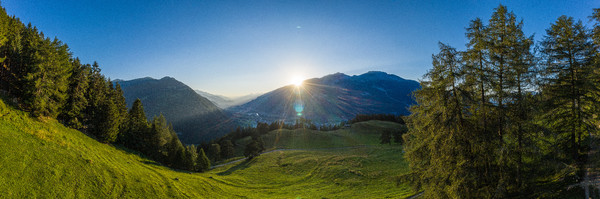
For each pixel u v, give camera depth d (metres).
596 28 19.95
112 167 43.44
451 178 17.84
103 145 60.00
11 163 29.98
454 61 18.27
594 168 18.17
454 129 18.12
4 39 49.97
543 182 19.83
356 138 150.00
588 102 19.11
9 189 26.91
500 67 18.12
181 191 47.84
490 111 18.30
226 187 61.62
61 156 37.34
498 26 18.64
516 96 17.33
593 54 19.42
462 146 18.08
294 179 71.31
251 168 90.75
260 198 53.09
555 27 20.31
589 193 16.33
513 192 17.61
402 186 43.78
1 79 46.69
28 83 45.78
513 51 17.64
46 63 50.69
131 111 82.31
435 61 18.97
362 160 74.31
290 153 113.62
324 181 62.38
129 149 72.44
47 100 48.53
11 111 40.66
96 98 66.81
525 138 17.33
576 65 19.12
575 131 19.77
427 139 19.83
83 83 61.75
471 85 18.45
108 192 36.59
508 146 17.47
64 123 55.38
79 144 46.72
